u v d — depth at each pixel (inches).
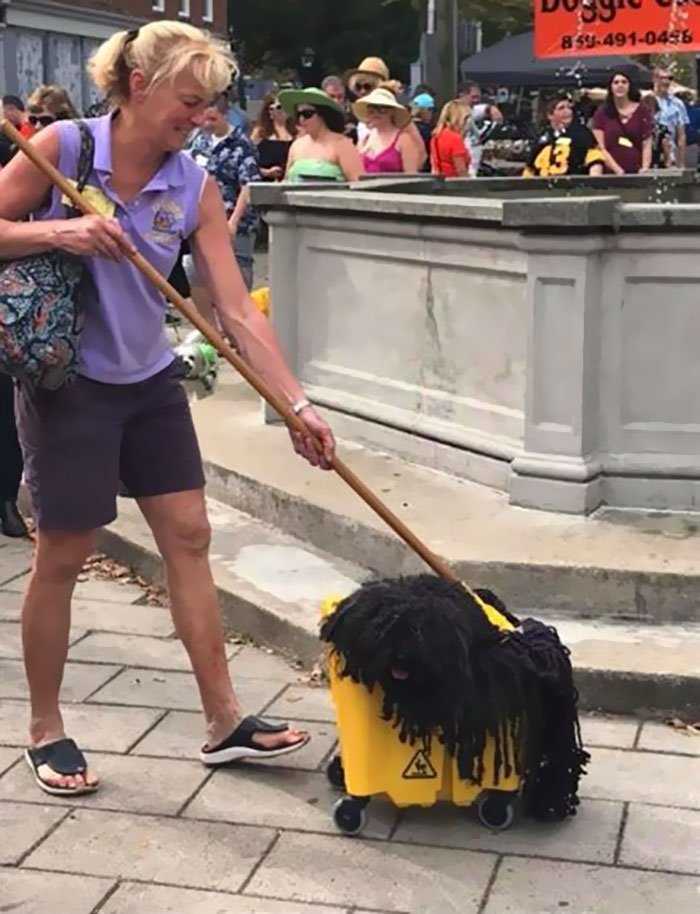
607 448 186.7
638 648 160.9
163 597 197.6
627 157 433.1
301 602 178.5
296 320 233.6
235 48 1529.3
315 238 226.7
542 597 171.2
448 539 177.8
